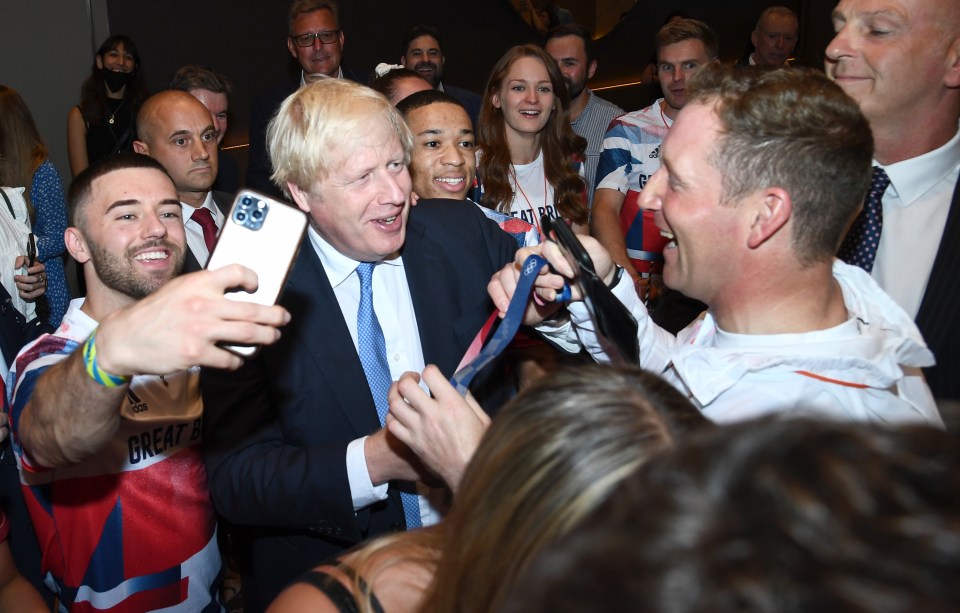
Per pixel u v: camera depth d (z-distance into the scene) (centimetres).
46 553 154
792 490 27
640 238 310
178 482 158
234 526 209
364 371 154
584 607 27
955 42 121
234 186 398
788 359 99
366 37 619
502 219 239
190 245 273
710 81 105
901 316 112
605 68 680
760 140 97
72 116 441
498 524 54
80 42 512
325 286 152
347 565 77
